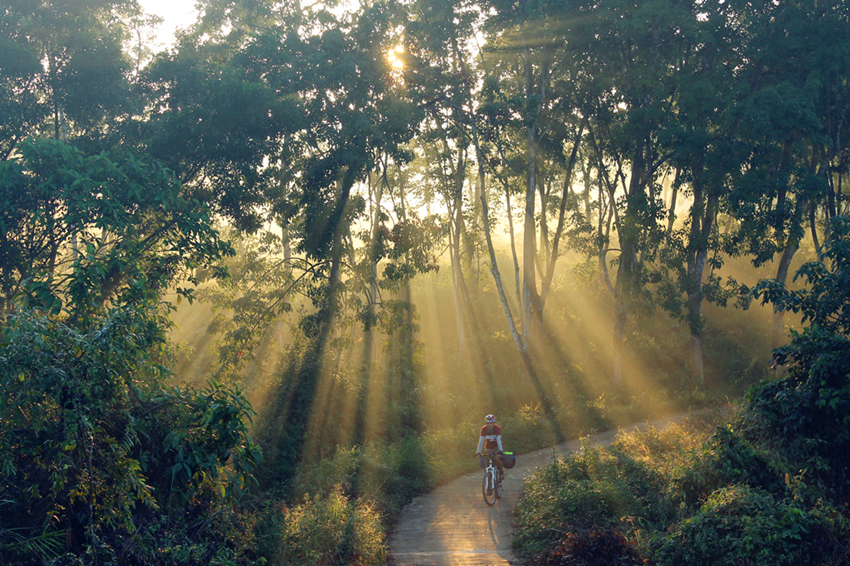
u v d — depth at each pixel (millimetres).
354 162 21031
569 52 25953
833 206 28609
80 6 16484
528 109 24062
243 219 20062
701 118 26078
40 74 16000
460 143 26344
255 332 22438
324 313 22234
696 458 8414
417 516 11531
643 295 29469
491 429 12773
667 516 8391
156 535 6312
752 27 25516
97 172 12430
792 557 5973
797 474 7641
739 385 29891
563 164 29641
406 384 24438
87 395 5762
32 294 7793
